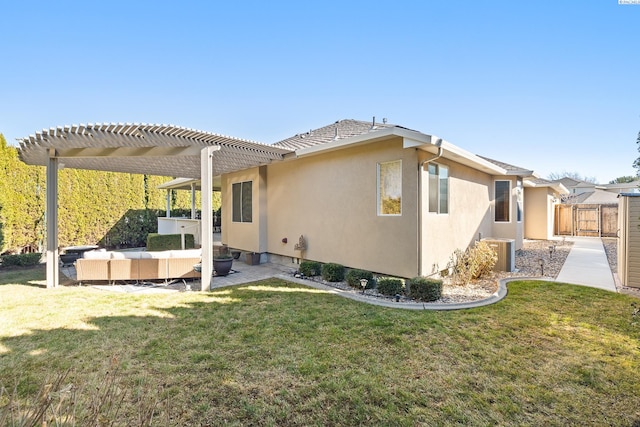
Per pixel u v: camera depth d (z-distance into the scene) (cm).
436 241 785
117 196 1578
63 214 1366
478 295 680
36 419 200
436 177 788
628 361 388
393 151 728
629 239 716
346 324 513
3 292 743
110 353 418
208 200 755
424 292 632
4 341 457
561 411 297
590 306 588
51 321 539
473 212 1063
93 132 662
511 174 1234
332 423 283
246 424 282
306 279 851
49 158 802
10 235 1147
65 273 984
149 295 707
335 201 870
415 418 287
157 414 295
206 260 746
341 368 376
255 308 603
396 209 733
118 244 1593
